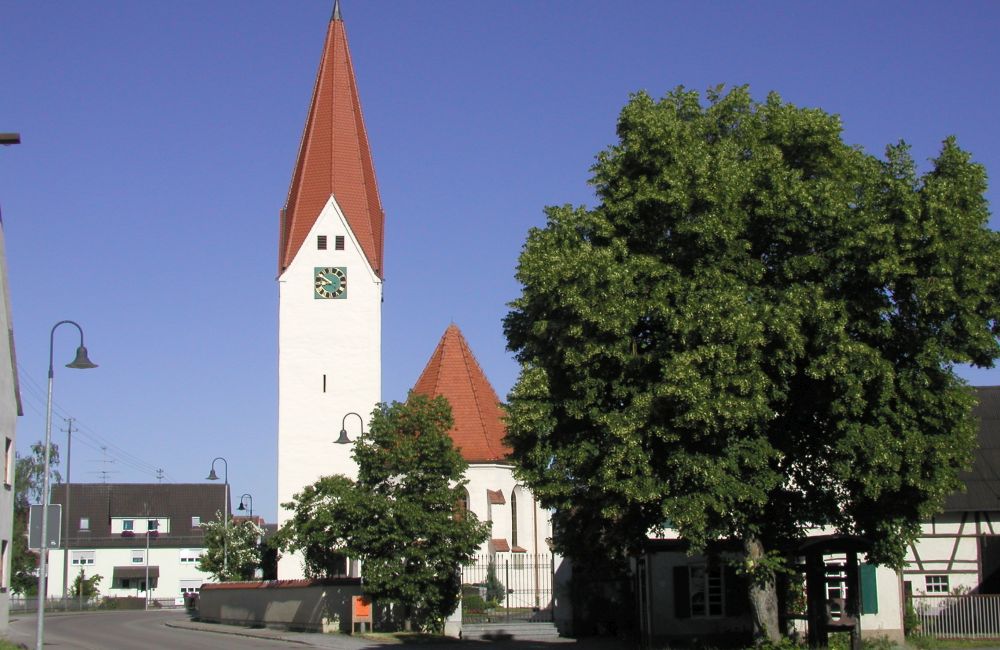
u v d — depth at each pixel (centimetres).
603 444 2595
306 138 6812
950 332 2464
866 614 3653
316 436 6494
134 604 9881
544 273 2566
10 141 2664
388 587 4150
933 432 2538
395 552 4231
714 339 2389
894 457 2433
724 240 2483
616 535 3100
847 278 2484
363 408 6531
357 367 6562
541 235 2744
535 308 2691
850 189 2547
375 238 6719
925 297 2409
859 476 2477
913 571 4019
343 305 6600
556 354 2636
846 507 2738
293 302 6594
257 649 3694
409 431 4391
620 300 2483
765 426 2531
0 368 3762
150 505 11488
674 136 2625
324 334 6575
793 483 2845
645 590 3750
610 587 4478
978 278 2453
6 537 3881
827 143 2652
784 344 2433
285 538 4556
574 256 2561
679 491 2503
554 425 2641
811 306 2430
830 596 3688
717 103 2844
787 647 2653
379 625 4456
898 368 2527
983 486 4038
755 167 2538
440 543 4244
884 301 2483
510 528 6512
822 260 2494
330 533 4428
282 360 6550
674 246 2558
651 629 3672
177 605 10275
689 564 3716
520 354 2897
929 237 2408
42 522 2841
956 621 3638
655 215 2592
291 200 6750
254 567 7319
